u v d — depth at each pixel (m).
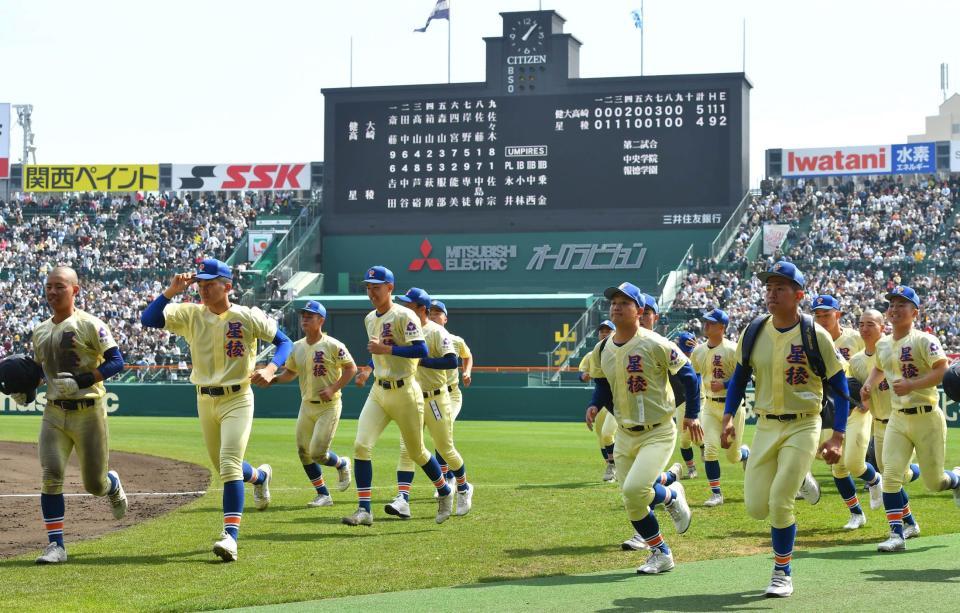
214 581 7.50
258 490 11.40
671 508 8.62
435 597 6.90
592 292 37.59
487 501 12.17
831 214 40.47
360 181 38.81
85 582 7.49
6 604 6.77
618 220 36.97
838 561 8.10
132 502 12.33
